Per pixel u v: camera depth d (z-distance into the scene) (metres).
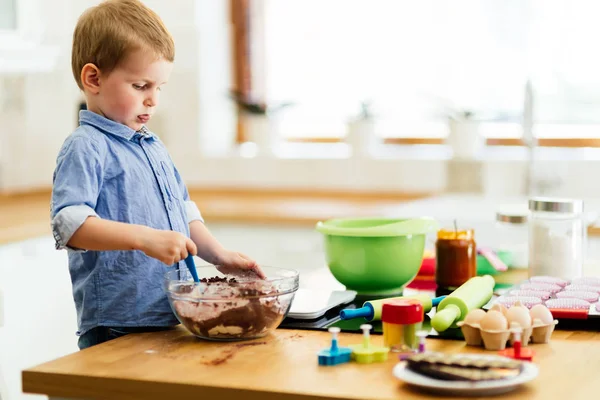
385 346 1.21
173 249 1.29
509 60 3.43
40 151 3.61
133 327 1.44
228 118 3.89
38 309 2.60
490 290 1.49
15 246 2.50
